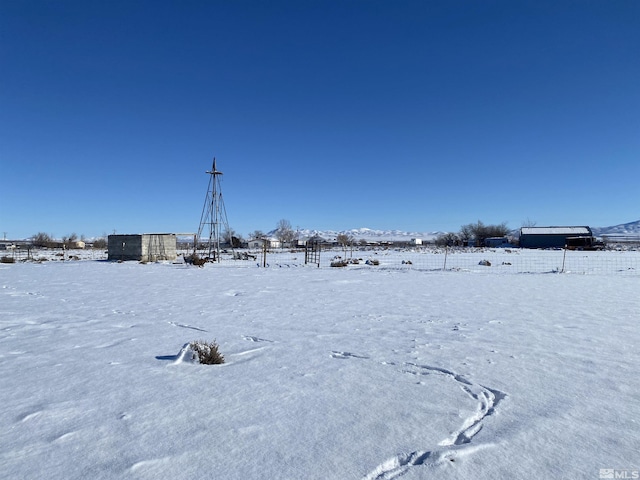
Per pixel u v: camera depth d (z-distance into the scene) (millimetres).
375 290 13492
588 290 13562
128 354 5578
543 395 4062
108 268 24859
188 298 11438
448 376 4672
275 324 7715
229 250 58188
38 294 12398
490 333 6938
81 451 2896
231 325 7613
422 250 62750
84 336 6703
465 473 2643
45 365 5055
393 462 2787
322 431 3230
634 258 36781
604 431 3264
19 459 2789
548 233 78438
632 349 5859
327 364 5129
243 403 3814
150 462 2746
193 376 4633
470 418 3510
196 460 2775
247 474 2604
